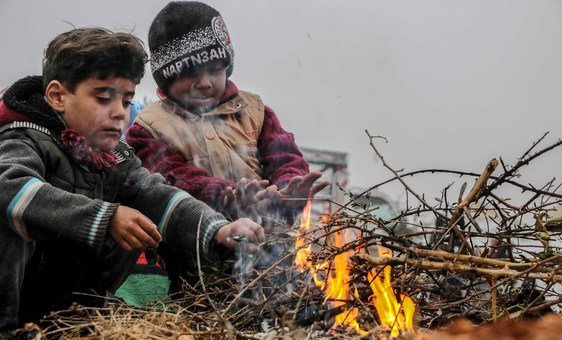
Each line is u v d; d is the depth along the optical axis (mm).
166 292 4027
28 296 3414
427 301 3350
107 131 3445
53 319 3285
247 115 4484
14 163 3248
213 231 3500
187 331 2799
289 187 3875
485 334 2289
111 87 3416
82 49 3369
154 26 4449
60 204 3186
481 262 2955
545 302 3096
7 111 3400
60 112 3447
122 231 3178
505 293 3293
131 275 4039
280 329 2891
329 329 2959
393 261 2939
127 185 3684
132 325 2826
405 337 2680
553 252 3164
